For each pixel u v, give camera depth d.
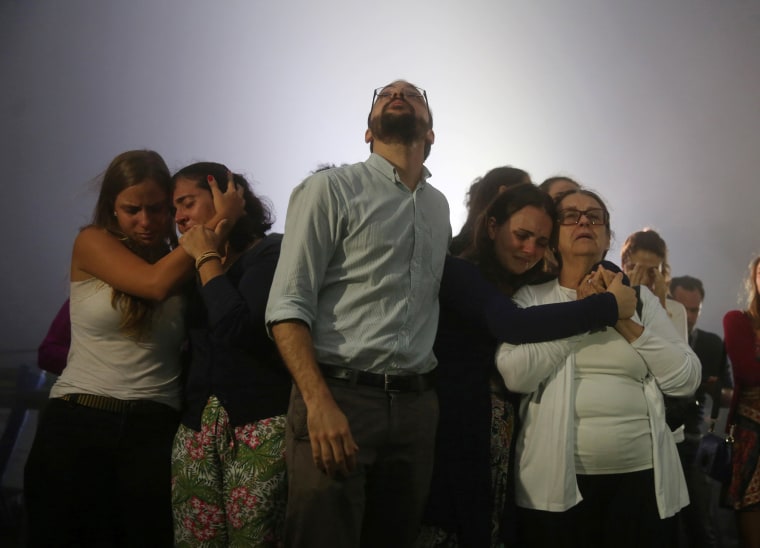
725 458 2.97
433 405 1.97
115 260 2.11
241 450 1.98
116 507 2.13
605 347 2.12
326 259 1.86
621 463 2.07
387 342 1.86
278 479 1.96
